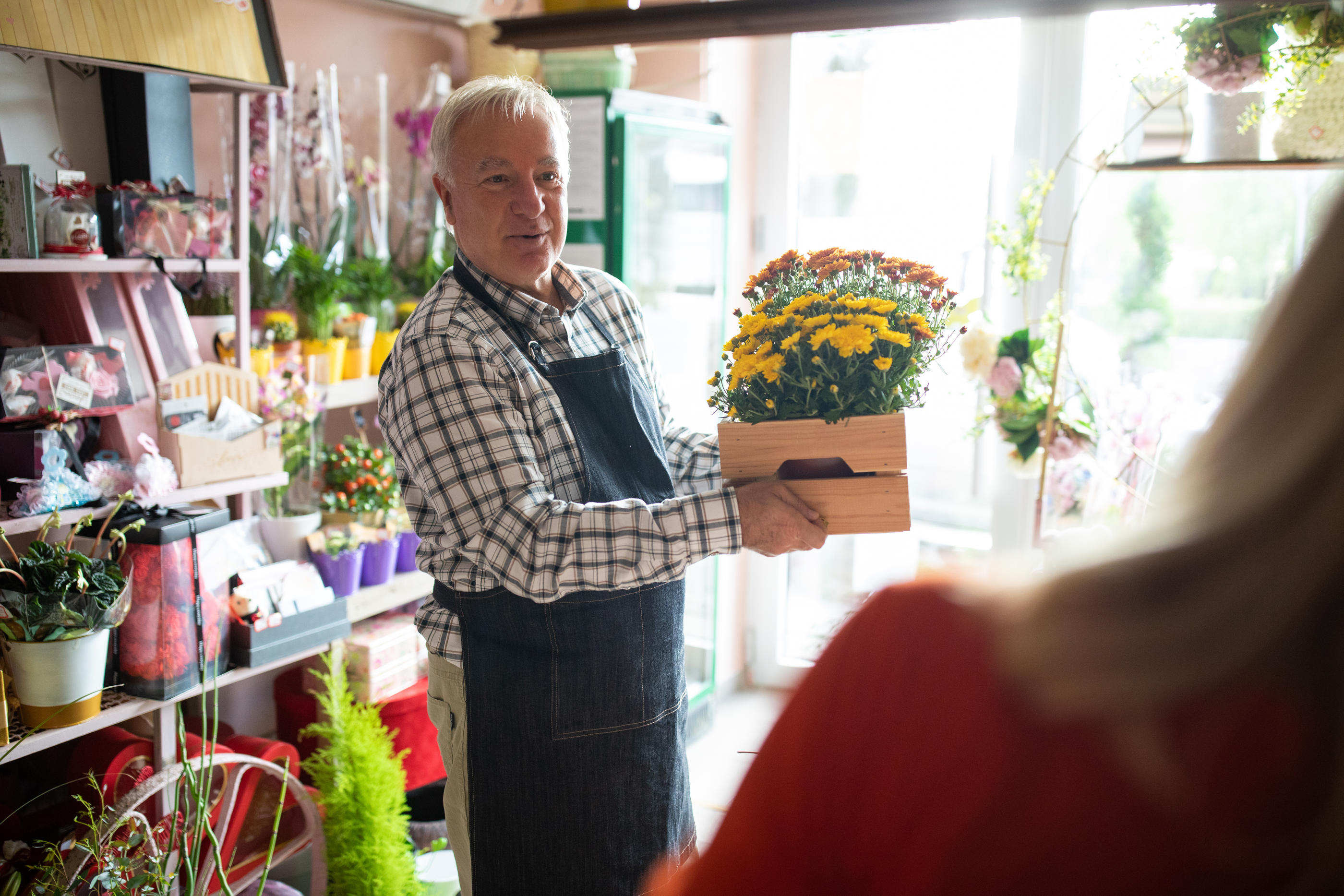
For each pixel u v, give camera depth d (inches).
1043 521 103.7
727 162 136.0
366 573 105.7
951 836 18.6
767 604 154.4
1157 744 17.1
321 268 102.3
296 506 101.1
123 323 83.1
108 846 69.8
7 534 72.7
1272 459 16.3
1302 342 16.2
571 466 64.3
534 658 62.6
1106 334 124.6
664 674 65.2
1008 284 103.1
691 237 136.3
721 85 136.9
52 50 70.3
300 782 90.8
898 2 51.4
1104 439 99.2
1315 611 16.0
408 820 93.4
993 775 18.4
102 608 71.6
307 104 107.5
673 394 138.6
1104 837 17.4
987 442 133.0
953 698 19.2
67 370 76.8
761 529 57.6
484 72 123.4
